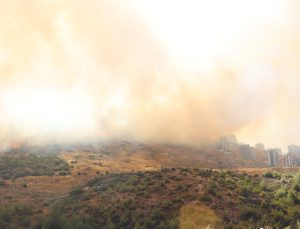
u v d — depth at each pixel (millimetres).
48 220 112000
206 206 107312
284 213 103812
